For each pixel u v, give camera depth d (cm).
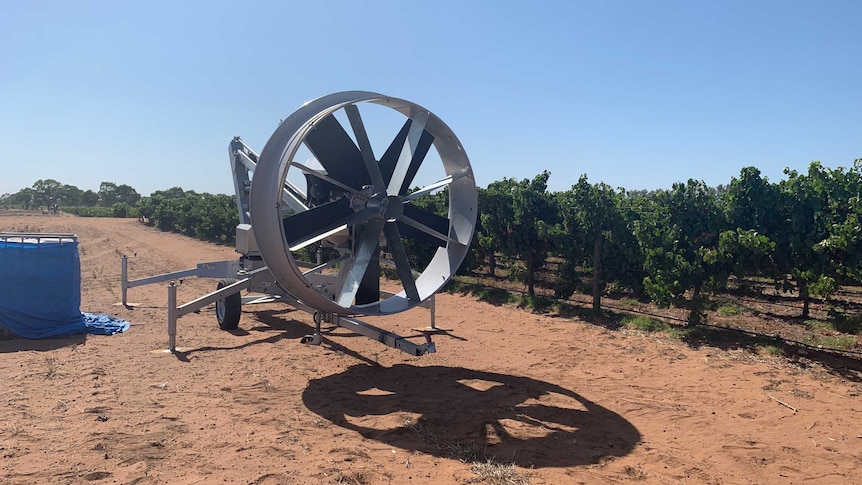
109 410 625
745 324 1145
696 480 491
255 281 948
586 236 1317
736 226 1167
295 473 477
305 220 729
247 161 1098
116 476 462
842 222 1033
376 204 777
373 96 712
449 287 1655
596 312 1245
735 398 717
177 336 1022
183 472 474
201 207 4003
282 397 702
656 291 1097
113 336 1012
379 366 864
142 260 2458
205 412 631
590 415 654
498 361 909
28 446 518
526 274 1546
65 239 1091
